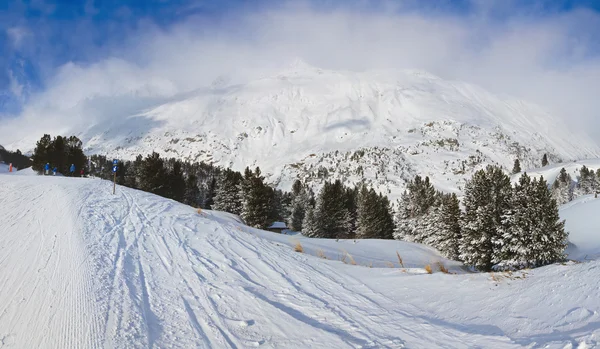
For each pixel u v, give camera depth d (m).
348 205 67.25
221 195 56.84
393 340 5.61
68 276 7.11
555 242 22.56
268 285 8.27
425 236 48.97
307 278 9.23
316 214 55.38
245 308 6.69
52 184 21.33
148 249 10.17
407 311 7.16
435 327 6.20
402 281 9.43
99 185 23.83
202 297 7.05
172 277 8.07
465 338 5.66
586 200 60.28
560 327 5.53
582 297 6.32
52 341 4.75
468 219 32.66
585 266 7.96
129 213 15.32
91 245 9.52
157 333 5.31
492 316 6.51
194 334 5.43
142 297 6.64
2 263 7.67
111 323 5.39
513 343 5.26
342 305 7.32
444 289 8.47
